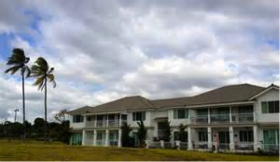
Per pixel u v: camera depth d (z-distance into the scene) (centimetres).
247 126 4484
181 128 5022
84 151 3266
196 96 5397
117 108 6128
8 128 7956
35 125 9425
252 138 4538
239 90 4997
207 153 3669
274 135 4341
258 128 4456
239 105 4709
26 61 5834
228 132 4766
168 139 5109
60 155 2891
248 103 4547
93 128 6347
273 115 4347
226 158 3306
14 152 2909
